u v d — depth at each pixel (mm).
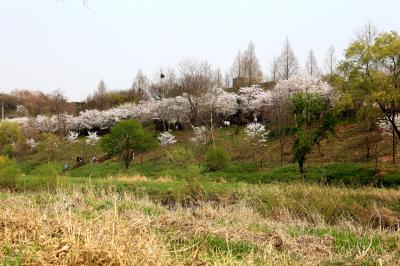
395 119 39969
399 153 38594
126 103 88000
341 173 35344
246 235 8656
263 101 59969
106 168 51906
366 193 19078
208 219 11336
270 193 18188
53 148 65125
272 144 50531
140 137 49375
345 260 7371
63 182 22281
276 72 72688
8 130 69875
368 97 31750
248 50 78688
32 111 103562
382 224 14414
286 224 12328
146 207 13078
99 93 102688
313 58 76500
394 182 31422
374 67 31797
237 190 21484
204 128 54219
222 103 63125
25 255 4855
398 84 31688
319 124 41938
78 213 9922
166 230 8461
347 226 12477
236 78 81188
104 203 13039
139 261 4562
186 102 65812
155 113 69312
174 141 57438
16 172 23734
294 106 40938
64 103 94562
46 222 6559
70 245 4629
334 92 47094
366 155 40188
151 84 86250
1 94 121500
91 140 67812
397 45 30047
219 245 7797
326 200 16188
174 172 31422
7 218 6531
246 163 45062
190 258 5562
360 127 47656
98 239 4852
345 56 32656
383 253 7859
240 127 61688
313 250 7984
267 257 6879
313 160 42031
